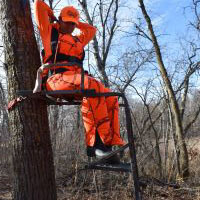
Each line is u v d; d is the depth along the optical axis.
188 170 10.47
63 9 4.23
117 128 3.94
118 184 8.57
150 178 9.41
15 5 4.55
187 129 11.82
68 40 4.12
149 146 11.16
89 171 8.91
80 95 3.79
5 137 10.75
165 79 11.17
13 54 4.51
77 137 9.52
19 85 4.48
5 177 9.43
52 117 9.83
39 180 4.43
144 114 11.76
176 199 7.98
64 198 7.73
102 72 10.91
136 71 11.77
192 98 13.62
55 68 4.00
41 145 4.48
